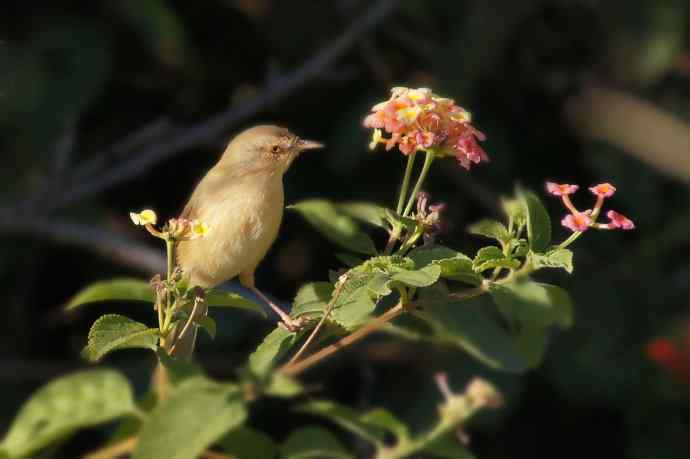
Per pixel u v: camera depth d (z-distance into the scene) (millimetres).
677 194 14195
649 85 14555
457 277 5469
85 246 12656
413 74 14062
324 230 5828
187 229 5273
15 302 12930
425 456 6152
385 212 5727
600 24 14336
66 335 13258
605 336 12812
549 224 5219
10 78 12070
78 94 12250
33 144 12305
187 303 5383
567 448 13102
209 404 4316
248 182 8242
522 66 14258
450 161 13492
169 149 13234
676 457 12414
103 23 12578
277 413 12180
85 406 4520
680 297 13250
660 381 12555
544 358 12633
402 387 12141
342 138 13258
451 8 13727
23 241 12930
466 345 6445
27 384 12445
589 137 14320
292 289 13602
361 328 5617
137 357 12766
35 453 4742
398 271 5234
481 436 12961
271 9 13867
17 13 12305
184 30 12766
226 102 14047
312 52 13984
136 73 13508
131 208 13805
